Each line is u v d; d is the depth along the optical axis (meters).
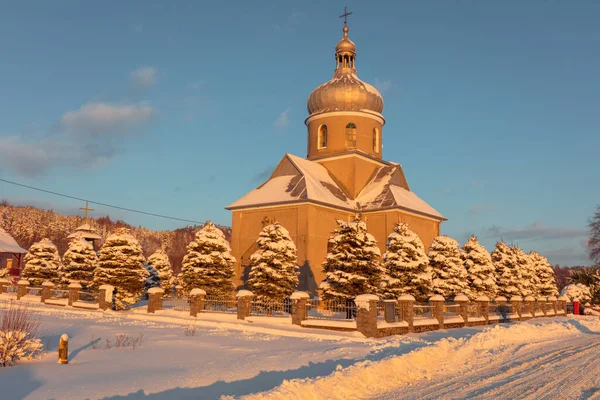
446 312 32.06
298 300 24.98
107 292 33.00
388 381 12.91
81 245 47.47
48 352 16.14
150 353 16.72
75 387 11.62
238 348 18.11
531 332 25.66
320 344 19.45
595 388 12.27
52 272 51.69
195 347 18.25
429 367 15.16
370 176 47.50
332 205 41.22
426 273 33.56
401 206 41.78
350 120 47.44
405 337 22.41
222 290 36.91
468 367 15.44
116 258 38.28
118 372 13.41
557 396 11.38
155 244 154.62
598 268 65.56
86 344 18.36
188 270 37.38
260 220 42.47
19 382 12.04
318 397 10.98
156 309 30.84
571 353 18.67
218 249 37.72
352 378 12.44
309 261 39.19
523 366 15.60
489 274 44.56
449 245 39.50
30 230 134.75
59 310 31.61
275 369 14.34
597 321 37.00
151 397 10.99
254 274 33.09
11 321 15.64
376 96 48.75
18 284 38.94
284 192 42.31
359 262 30.28
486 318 33.25
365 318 22.61
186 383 12.31
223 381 12.68
